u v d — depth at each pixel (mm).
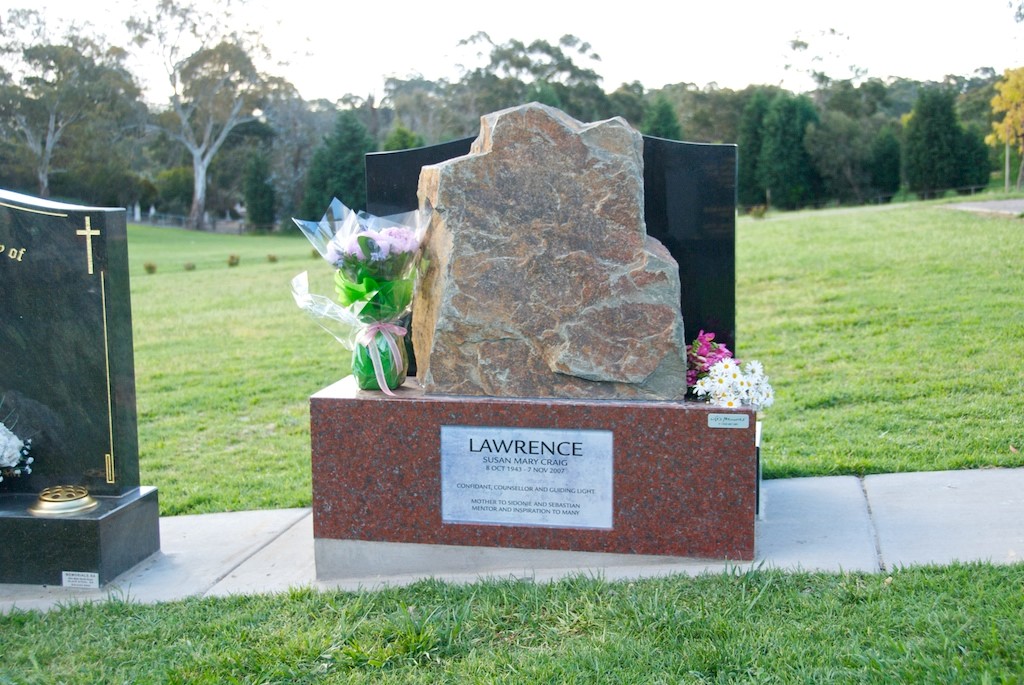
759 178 53500
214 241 51625
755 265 17016
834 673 3504
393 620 4289
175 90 66375
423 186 5312
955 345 9828
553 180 4840
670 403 4738
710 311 5645
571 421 4746
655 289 4777
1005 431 6910
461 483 4906
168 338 15148
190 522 6371
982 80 55938
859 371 9305
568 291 4820
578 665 3748
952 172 44219
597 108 63094
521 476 4840
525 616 4250
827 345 10672
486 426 4832
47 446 5508
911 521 5242
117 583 5246
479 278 4871
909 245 17141
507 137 4863
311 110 77812
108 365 5375
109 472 5473
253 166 61969
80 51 61750
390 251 4938
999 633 3684
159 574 5363
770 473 6457
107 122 63375
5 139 60219
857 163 51312
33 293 5367
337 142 58844
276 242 49875
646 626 4012
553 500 4824
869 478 6199
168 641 4352
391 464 4953
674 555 4746
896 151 50531
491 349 4914
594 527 4797
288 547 5723
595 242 4816
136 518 5504
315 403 4980
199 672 3973
